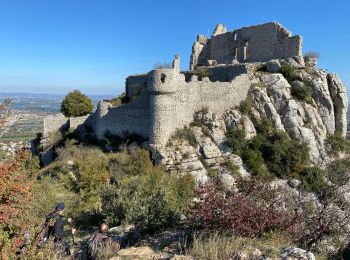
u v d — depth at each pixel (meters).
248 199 12.39
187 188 20.25
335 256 12.73
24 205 9.84
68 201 21.28
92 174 28.12
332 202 15.73
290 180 35.25
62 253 10.63
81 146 39.41
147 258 10.46
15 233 9.16
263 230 11.59
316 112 42.16
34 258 8.66
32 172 11.90
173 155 34.62
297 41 45.34
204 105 39.16
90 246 11.67
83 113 52.31
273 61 44.94
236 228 11.08
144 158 33.28
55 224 11.27
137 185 19.59
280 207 13.56
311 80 43.28
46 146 45.81
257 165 37.25
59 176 30.36
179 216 15.92
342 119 43.69
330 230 13.62
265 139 39.50
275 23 47.66
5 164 9.94
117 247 11.73
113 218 17.50
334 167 22.16
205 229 11.98
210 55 57.19
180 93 36.81
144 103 37.56
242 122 39.53
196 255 9.80
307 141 39.88
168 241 12.42
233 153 37.75
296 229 12.38
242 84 41.50
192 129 37.38
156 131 35.47
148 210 15.58
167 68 38.38
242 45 51.84
